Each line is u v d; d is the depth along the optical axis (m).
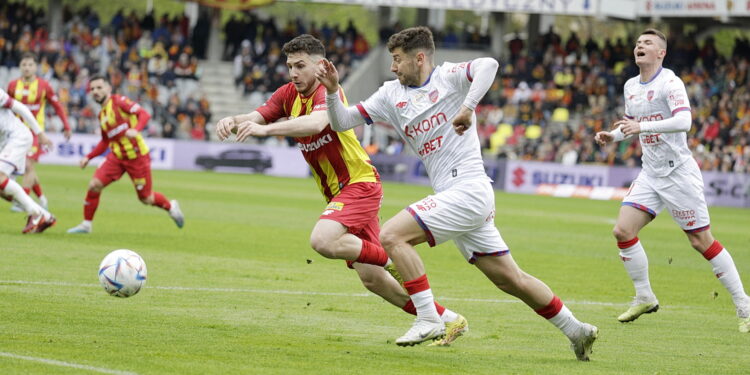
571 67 138.12
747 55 136.75
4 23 135.50
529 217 75.50
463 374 20.77
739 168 117.19
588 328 22.75
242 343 23.25
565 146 124.31
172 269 36.66
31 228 44.41
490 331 27.02
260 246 46.56
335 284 35.03
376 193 25.61
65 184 82.38
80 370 19.28
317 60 25.33
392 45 22.97
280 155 124.44
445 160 22.97
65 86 129.25
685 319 31.22
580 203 99.50
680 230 69.62
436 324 22.70
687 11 130.00
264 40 140.38
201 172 119.44
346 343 24.05
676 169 30.62
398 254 22.58
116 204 66.12
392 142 133.88
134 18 140.50
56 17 141.25
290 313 28.39
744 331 28.77
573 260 47.38
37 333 23.08
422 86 23.02
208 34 142.25
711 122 125.25
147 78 135.00
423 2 130.88
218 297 30.70
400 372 20.72
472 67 22.23
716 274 30.44
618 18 137.88
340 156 25.53
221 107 138.25
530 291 22.72
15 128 43.34
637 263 30.12
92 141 122.12
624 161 120.50
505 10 130.75
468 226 22.66
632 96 31.14
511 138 131.00
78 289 30.39
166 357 21.03
